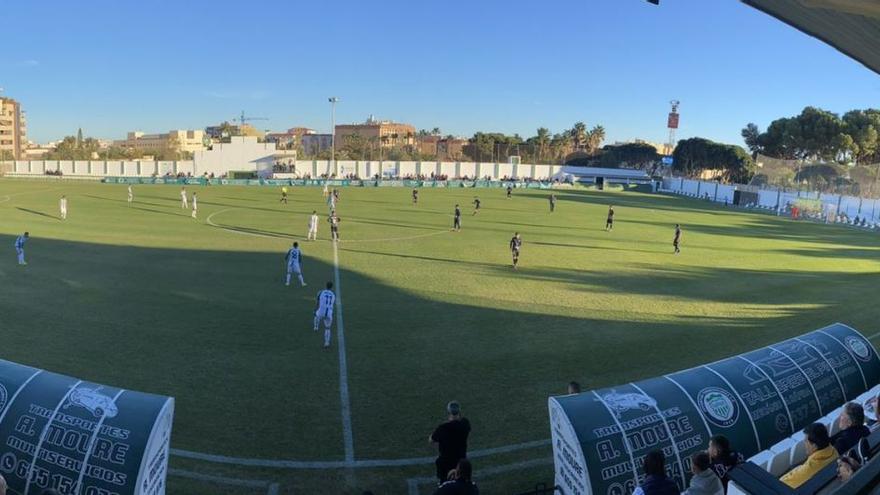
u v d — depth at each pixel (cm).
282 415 1180
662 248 3738
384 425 1155
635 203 7600
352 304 2058
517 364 1513
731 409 915
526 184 10369
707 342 1744
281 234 3784
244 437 1085
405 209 5725
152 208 5206
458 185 10100
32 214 4484
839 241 4544
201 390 1284
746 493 436
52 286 2192
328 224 4384
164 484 823
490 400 1288
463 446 894
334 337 1683
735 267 3136
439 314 1966
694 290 2508
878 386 1098
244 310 1938
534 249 3509
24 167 10562
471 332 1773
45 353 1470
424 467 1012
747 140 12269
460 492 696
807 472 714
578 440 791
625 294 2383
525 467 1022
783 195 7088
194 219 4481
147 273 2477
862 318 2075
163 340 1605
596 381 1415
